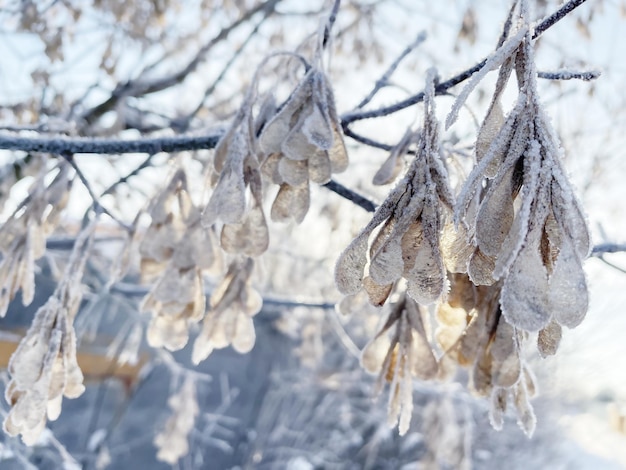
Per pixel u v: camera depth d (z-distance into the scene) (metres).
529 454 2.38
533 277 0.26
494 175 0.27
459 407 1.42
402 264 0.29
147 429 2.04
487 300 0.35
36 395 0.38
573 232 0.26
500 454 2.32
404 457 2.16
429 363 0.37
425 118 0.30
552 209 0.26
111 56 0.88
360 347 2.00
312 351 1.60
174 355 2.17
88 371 1.39
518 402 0.35
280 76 0.44
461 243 0.29
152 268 0.45
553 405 2.57
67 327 0.40
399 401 0.38
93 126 0.91
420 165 0.30
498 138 0.27
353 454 2.21
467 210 0.28
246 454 2.12
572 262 0.26
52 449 1.31
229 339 0.46
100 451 1.48
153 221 0.44
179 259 0.44
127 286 1.02
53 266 0.88
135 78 0.96
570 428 2.90
